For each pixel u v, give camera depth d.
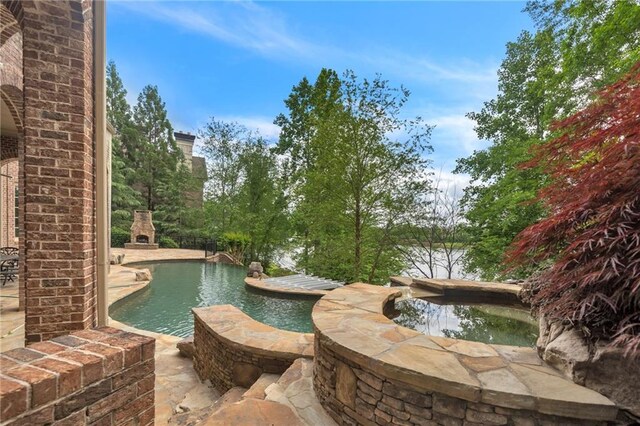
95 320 3.32
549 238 2.20
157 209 23.23
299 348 3.40
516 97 10.69
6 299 5.89
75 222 2.93
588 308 1.82
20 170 5.37
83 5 2.92
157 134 26.36
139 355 1.55
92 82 3.29
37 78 2.76
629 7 6.13
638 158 1.79
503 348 2.27
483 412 1.74
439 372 1.87
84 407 1.28
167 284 10.55
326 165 9.08
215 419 2.32
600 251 1.84
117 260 13.02
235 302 8.35
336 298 3.77
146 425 1.58
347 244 9.23
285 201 15.84
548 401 1.62
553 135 7.67
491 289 4.73
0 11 3.63
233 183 18.38
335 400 2.39
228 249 16.69
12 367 1.21
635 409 1.57
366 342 2.34
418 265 9.81
